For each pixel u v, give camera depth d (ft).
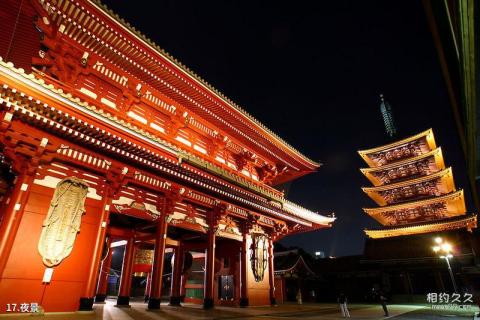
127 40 55.57
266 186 94.17
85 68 55.52
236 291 75.97
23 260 37.99
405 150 160.45
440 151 142.41
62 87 51.13
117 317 40.96
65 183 43.93
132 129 45.44
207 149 79.87
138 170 52.24
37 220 40.50
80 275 42.83
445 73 27.45
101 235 45.98
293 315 56.24
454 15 17.40
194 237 79.30
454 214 148.15
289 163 100.42
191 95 69.41
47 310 38.52
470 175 33.88
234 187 67.62
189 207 64.75
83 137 43.09
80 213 44.45
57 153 43.78
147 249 90.84
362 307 88.02
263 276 80.94
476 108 20.08
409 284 117.50
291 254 134.00
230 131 81.66
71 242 42.42
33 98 36.42
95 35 53.52
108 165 48.96
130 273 69.72
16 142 39.09
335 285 133.49
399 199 160.86
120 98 61.98
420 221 146.82
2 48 44.52
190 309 60.08
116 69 59.72
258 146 89.15
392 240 135.03
